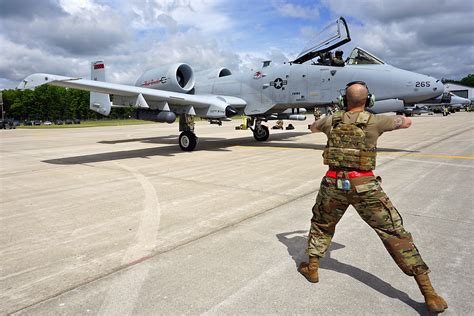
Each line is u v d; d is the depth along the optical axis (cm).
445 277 273
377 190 247
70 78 901
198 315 228
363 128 249
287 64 1196
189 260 312
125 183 668
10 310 237
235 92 1330
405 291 258
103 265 304
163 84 1387
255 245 344
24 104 9512
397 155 957
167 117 1096
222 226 403
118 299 249
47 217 453
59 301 247
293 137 1677
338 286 266
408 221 406
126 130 2948
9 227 414
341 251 329
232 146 1323
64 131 3005
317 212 274
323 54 1109
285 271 290
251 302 243
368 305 239
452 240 347
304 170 768
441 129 1923
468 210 445
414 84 964
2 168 892
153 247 344
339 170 257
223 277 280
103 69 1630
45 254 331
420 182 614
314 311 232
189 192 580
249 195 550
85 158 1068
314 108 1222
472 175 667
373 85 1017
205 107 1159
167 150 1249
